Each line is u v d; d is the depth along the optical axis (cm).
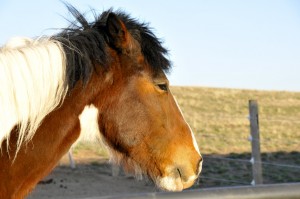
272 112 2800
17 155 270
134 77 302
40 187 1035
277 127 2220
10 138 266
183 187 320
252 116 853
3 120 260
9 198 269
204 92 3625
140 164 310
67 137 288
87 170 1258
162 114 308
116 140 302
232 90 3803
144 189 1042
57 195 955
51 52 277
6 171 267
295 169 1307
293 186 357
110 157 318
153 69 308
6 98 260
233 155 1502
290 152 1573
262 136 1983
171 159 311
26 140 269
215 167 1313
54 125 282
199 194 338
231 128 2172
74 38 292
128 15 321
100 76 295
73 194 970
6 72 262
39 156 276
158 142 307
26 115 265
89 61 288
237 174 1231
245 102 3216
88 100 293
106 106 297
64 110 286
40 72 270
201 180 1155
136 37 310
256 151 848
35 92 268
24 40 290
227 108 2880
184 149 317
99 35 298
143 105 303
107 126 299
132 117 301
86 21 310
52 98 274
